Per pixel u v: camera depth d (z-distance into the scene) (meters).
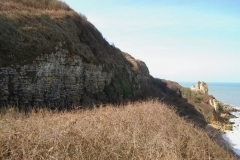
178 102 38.22
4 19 15.54
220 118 43.53
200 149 8.92
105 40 29.62
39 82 14.87
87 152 6.75
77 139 7.13
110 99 21.45
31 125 7.54
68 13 23.50
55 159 6.02
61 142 6.70
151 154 7.03
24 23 16.77
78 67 18.31
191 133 10.41
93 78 20.03
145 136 8.66
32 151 6.09
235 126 37.72
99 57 22.50
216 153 9.77
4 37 14.29
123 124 9.27
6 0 20.97
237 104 85.00
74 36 20.83
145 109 12.63
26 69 14.30
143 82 33.06
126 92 24.83
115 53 29.62
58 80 16.33
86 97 18.77
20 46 14.71
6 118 8.20
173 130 10.05
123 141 7.58
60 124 7.90
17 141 6.55
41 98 14.85
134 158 7.06
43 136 6.74
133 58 41.38
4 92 12.99
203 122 32.44
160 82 46.34
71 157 6.46
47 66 15.52
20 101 13.71
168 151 7.45
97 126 8.23
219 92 168.50
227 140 25.39
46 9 22.97
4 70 13.22
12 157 5.99
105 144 7.35
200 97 45.91
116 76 24.39
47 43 16.42
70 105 16.95
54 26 18.83
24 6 20.91
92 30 26.36
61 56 16.92
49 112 12.12
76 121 8.78
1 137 6.55
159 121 10.58
